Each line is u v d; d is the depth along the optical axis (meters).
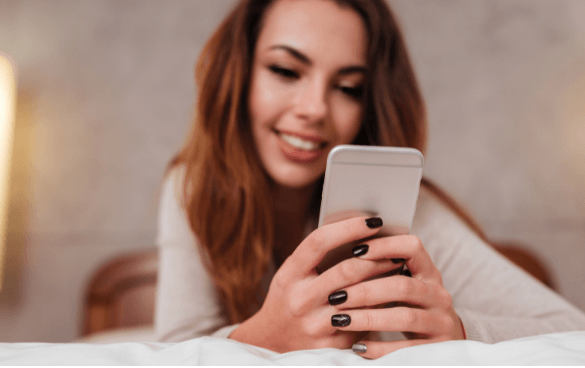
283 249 0.89
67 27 1.86
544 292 0.66
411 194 0.41
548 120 1.97
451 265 0.71
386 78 0.77
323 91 0.68
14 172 1.78
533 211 1.94
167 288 0.83
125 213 1.82
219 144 0.81
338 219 0.43
